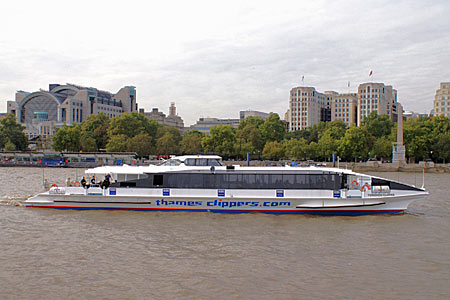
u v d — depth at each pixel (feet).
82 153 401.49
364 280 63.52
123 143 420.77
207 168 111.24
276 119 529.86
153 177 111.14
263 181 109.70
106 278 63.16
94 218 103.14
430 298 57.41
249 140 482.28
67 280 62.28
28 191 163.02
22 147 507.71
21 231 90.68
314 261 72.13
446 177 277.64
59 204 113.50
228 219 103.30
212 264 69.87
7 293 57.57
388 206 110.11
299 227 96.37
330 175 109.40
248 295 57.52
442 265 70.85
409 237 88.79
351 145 403.95
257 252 76.84
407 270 68.18
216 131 422.82
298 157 427.74
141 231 91.30
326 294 58.18
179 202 110.42
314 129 593.83
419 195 108.88
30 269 66.74
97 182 117.08
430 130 414.82
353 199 107.04
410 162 425.28
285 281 62.75
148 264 69.51
